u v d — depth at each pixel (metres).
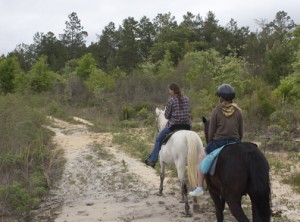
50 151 14.75
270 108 18.59
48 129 21.25
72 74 50.09
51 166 12.84
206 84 31.02
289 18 70.06
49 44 88.69
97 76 38.69
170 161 8.39
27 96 27.27
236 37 74.25
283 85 22.39
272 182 10.38
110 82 37.34
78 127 23.00
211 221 7.60
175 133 8.10
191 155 7.40
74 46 90.31
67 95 37.31
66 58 83.62
